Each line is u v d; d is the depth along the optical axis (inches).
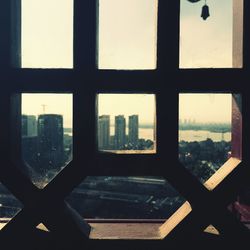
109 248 45.4
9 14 44.3
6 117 43.7
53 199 43.3
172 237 44.1
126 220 53.6
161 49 43.9
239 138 44.6
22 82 43.7
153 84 43.7
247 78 42.8
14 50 45.6
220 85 43.1
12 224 43.4
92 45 44.0
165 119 43.7
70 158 45.5
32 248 44.9
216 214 43.1
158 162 43.4
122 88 43.8
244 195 50.1
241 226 43.3
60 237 44.9
